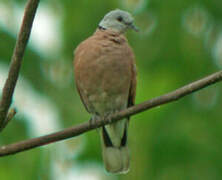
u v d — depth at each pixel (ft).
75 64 35.78
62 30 47.57
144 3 47.70
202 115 43.57
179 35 45.93
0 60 46.03
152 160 40.06
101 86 35.24
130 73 35.58
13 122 42.60
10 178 38.81
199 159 40.11
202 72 45.57
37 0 23.95
